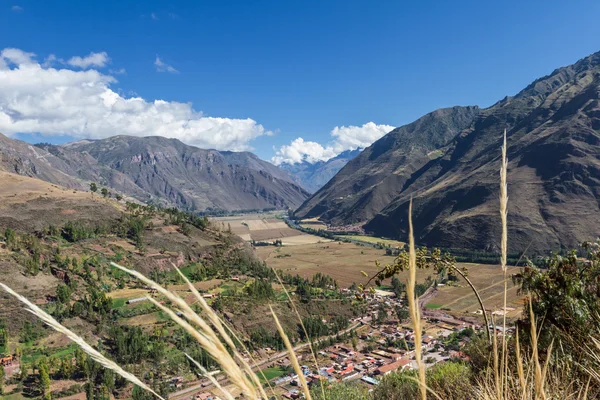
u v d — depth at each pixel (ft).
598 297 15.05
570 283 14.52
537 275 15.31
